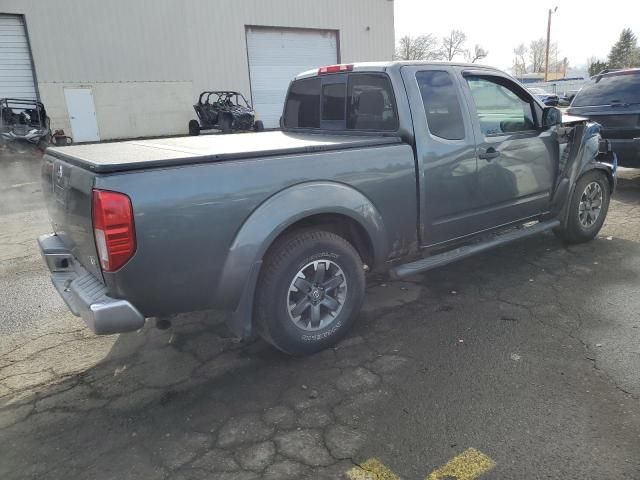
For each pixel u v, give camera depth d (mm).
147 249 2707
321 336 3484
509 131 4512
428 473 2375
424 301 4312
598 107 8016
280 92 24562
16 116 15414
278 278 3217
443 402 2910
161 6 21047
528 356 3367
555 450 2484
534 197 4824
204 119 20812
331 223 3684
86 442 2709
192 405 3002
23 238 6879
